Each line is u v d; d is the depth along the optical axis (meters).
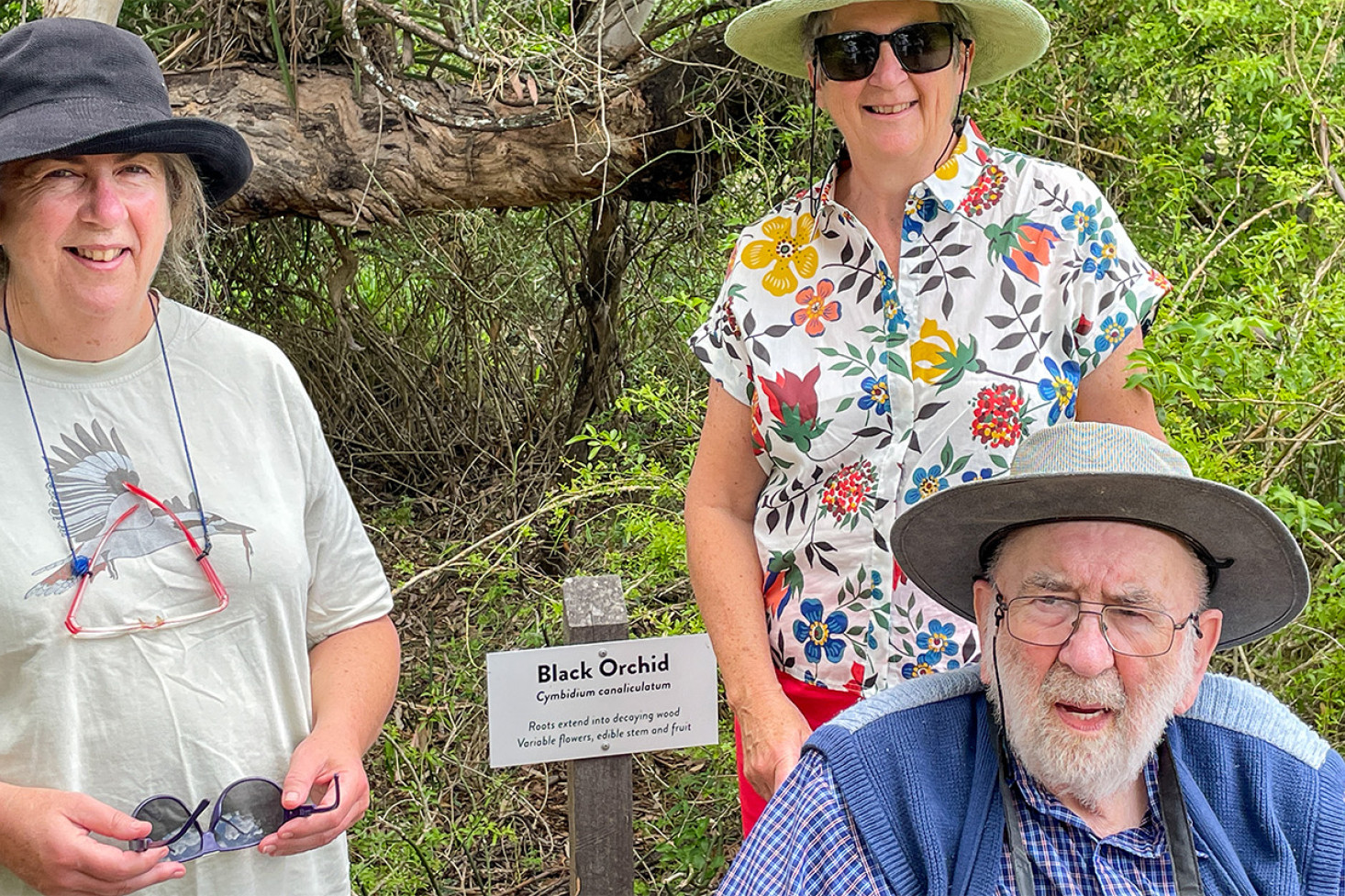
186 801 1.61
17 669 1.55
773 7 1.97
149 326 1.66
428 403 5.79
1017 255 1.94
